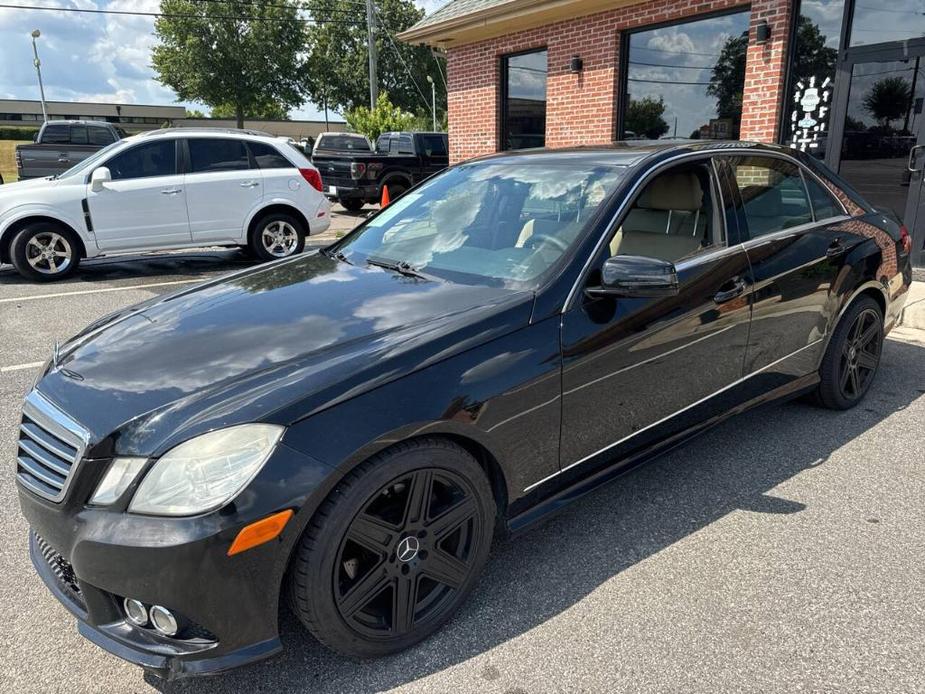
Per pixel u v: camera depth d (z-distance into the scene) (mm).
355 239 3688
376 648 2262
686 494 3336
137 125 68062
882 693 2129
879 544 2904
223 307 2818
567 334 2586
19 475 2273
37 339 6008
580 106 10805
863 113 7777
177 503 1919
